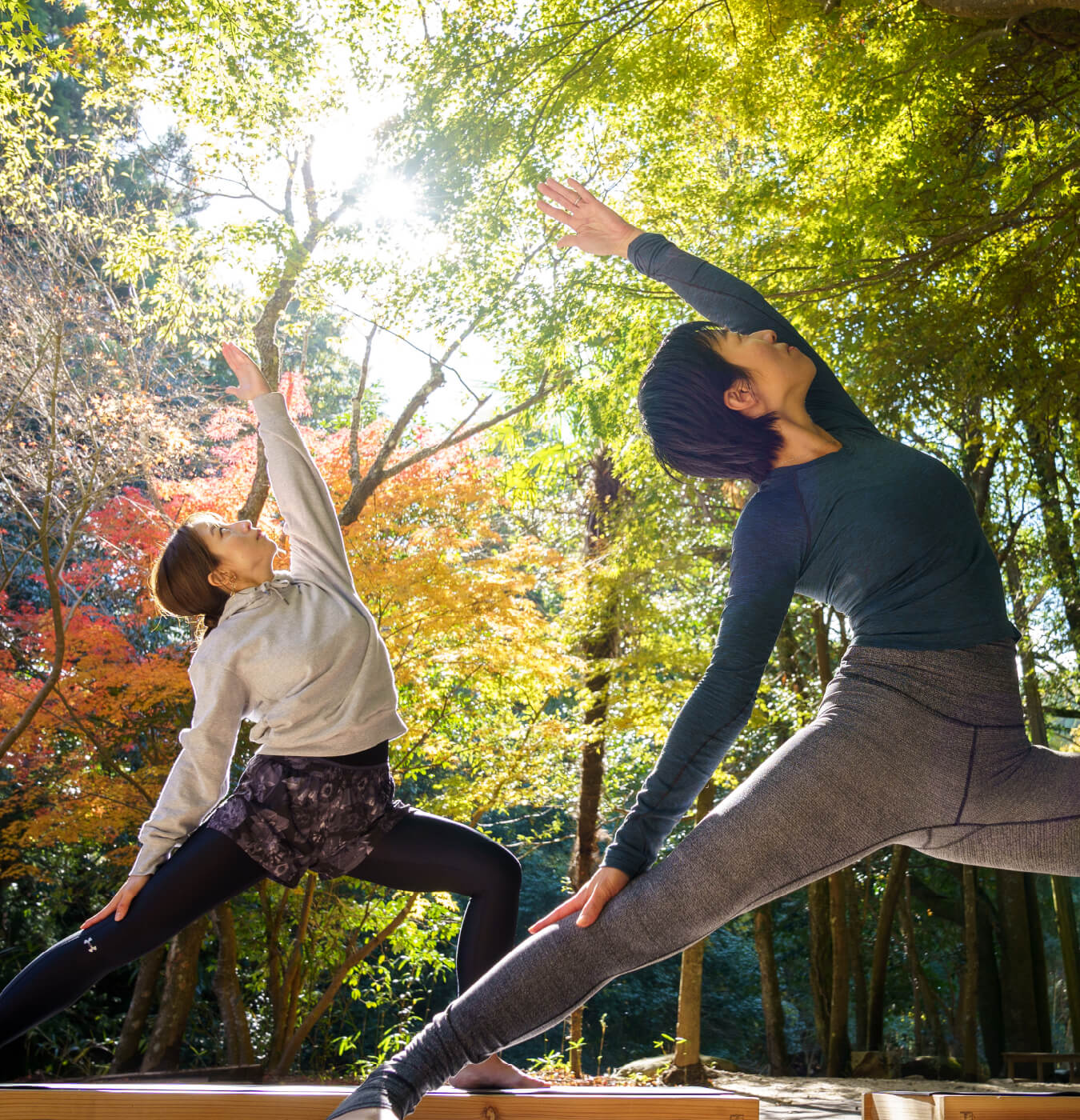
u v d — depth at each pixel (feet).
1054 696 43.19
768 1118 21.39
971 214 19.60
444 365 23.90
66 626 23.86
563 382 24.80
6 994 5.98
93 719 25.14
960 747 4.73
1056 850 4.82
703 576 36.29
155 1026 24.48
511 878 6.77
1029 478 23.13
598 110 20.97
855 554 5.06
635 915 4.69
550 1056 29.32
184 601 7.25
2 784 26.73
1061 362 19.75
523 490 31.83
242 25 19.74
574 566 32.04
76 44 20.12
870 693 4.83
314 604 6.98
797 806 4.67
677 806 4.99
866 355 20.80
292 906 27.73
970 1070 39.17
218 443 32.60
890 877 44.47
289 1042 25.59
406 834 6.80
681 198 21.38
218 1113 5.46
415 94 19.63
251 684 6.69
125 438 24.59
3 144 24.29
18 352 23.84
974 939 40.81
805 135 20.52
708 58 20.08
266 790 6.45
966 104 20.30
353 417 26.61
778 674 44.21
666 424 5.57
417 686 27.35
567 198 7.50
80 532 25.02
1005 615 5.04
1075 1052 42.06
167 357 29.78
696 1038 32.55
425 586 24.09
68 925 34.24
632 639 33.71
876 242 19.66
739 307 6.57
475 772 28.81
